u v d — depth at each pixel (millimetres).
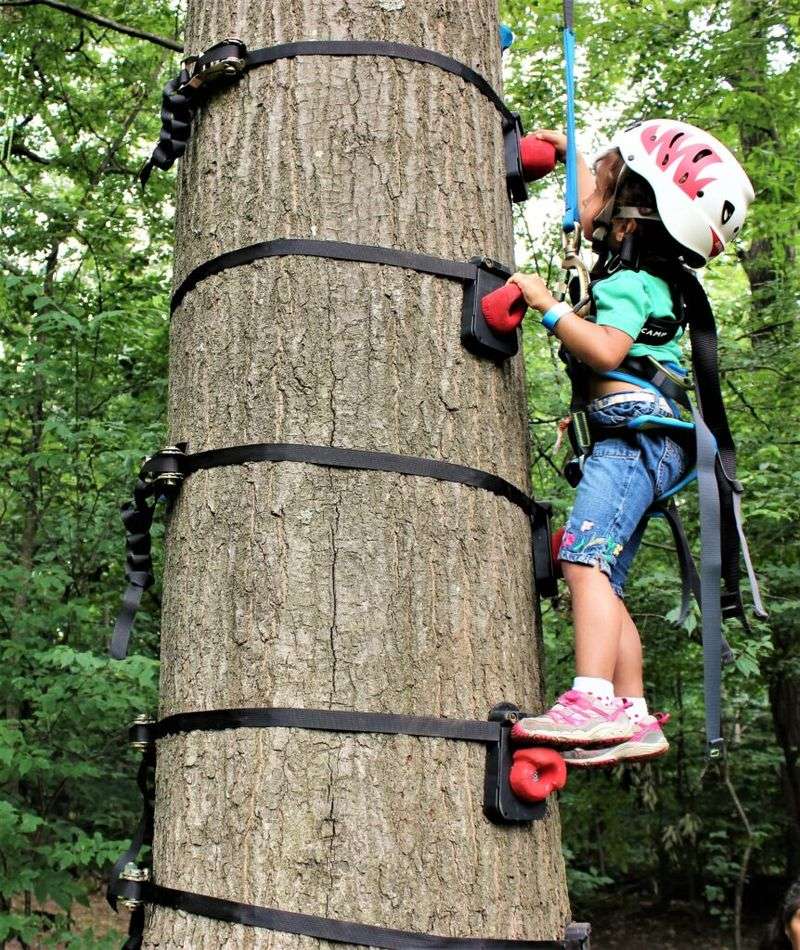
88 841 4980
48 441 6102
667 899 10945
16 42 6727
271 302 1851
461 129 2004
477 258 1920
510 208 2154
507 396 1953
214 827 1658
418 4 2027
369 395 1801
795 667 7684
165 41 5145
